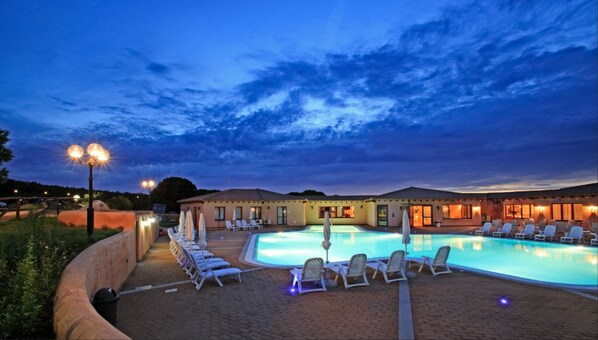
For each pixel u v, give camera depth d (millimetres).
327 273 9578
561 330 5914
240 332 5914
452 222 30984
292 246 21422
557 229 22406
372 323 6270
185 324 6324
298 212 33375
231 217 31969
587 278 13047
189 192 49438
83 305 3809
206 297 8070
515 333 5789
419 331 5883
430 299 7754
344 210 35188
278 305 7395
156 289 8906
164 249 17594
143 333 5914
